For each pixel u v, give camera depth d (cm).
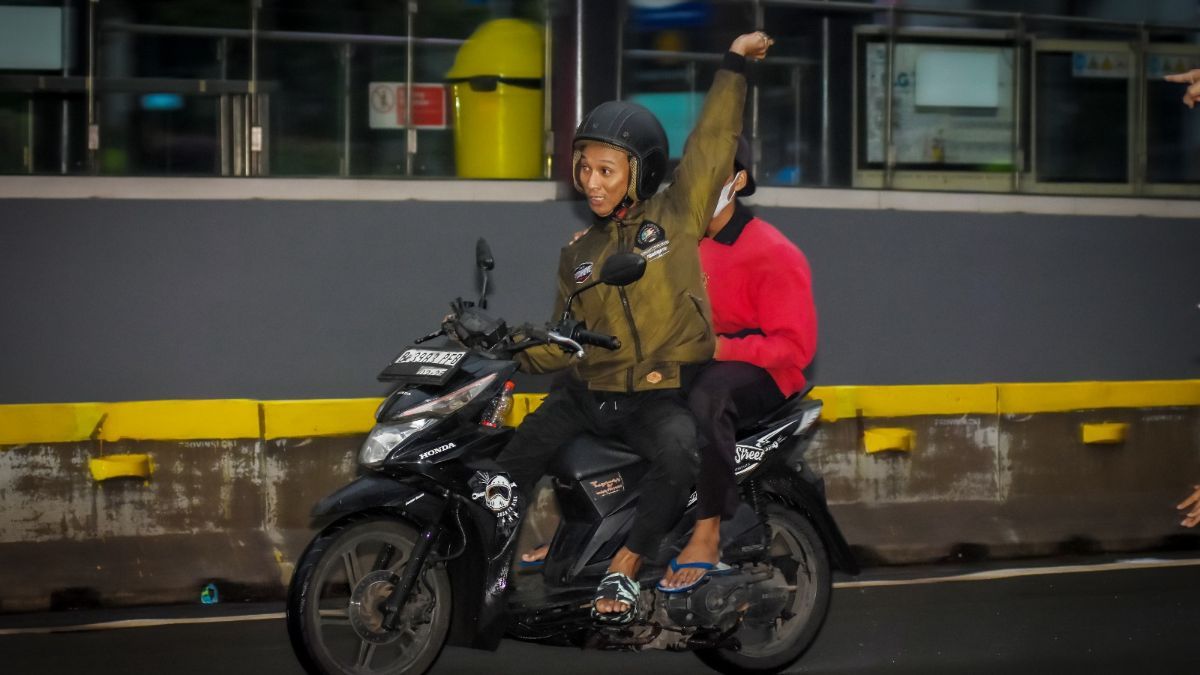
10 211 1515
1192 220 1923
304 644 907
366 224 1611
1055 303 1867
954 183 1822
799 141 1750
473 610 939
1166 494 1619
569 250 975
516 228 1661
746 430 1016
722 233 1054
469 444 932
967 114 1825
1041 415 1577
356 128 1608
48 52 1515
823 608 1057
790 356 1016
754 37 975
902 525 1498
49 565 1252
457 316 959
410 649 947
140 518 1291
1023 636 1172
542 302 1672
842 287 1772
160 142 1552
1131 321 1902
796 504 1054
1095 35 1867
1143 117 1898
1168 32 1903
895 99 1784
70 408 1277
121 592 1258
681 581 967
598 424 967
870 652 1116
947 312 1819
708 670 1062
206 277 1562
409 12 1616
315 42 1588
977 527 1522
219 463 1315
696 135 969
